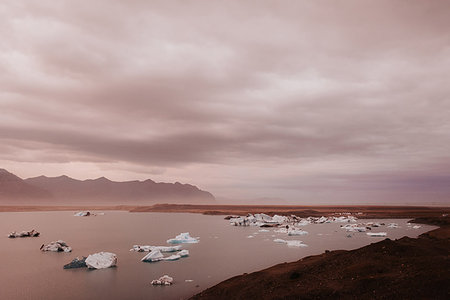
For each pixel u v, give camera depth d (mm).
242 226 150875
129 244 91312
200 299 39906
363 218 187375
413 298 29766
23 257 72438
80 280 50625
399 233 108562
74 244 91812
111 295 42844
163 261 65000
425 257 40469
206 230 130625
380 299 30891
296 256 68688
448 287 30188
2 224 162750
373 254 44000
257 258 67062
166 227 144750
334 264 43750
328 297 33906
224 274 53406
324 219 167375
